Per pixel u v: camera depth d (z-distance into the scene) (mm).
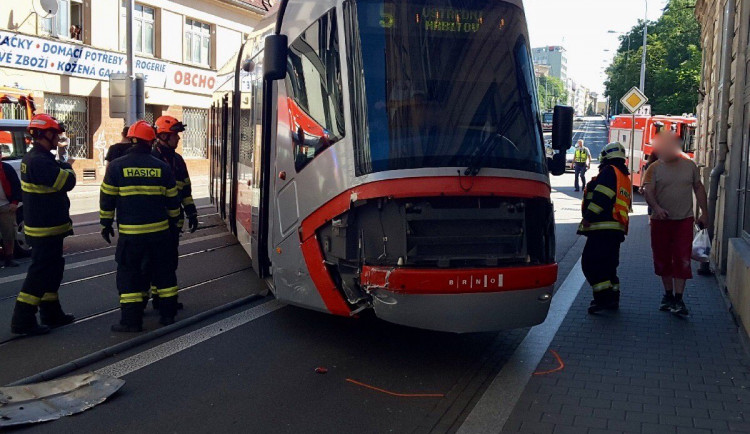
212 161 14906
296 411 5148
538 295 5797
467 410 5184
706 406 5207
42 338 6754
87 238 12734
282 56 6176
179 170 8000
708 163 13797
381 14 6094
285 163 6883
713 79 13297
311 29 6621
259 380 5777
